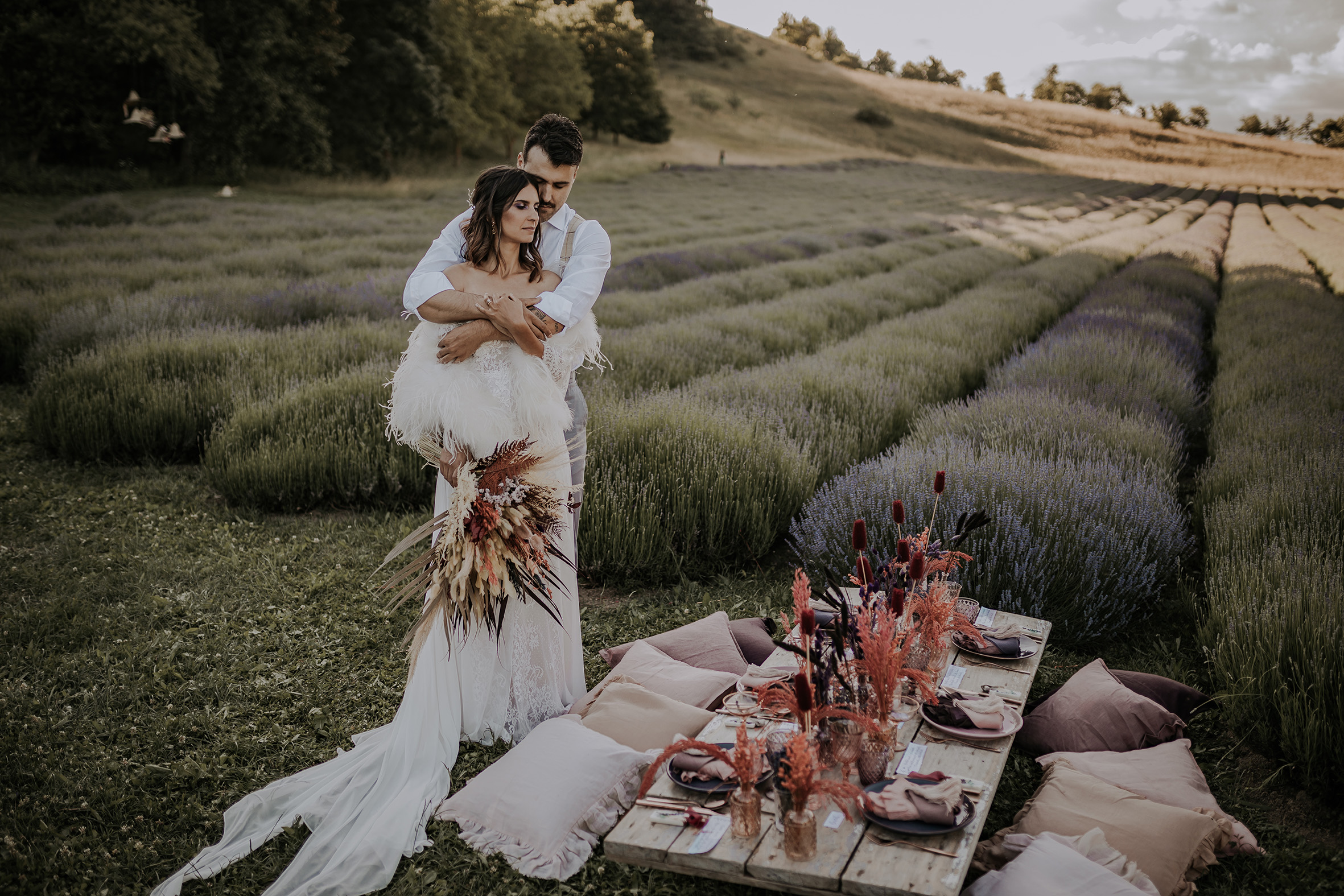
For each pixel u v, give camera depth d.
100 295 10.15
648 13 107.06
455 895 2.34
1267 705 2.94
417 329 2.79
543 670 3.09
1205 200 45.59
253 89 30.42
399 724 2.86
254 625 3.94
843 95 101.69
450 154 47.41
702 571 4.64
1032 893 2.02
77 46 25.70
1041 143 85.88
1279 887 2.35
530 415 2.75
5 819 2.61
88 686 3.41
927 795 2.10
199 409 6.37
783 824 2.04
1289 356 8.27
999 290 13.67
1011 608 3.79
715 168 56.03
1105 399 6.57
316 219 22.14
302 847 2.52
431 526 2.86
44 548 4.69
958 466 4.48
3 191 23.41
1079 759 2.75
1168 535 4.15
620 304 11.91
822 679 2.24
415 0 36.94
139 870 2.45
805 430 5.86
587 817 2.52
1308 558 3.55
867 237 23.88
